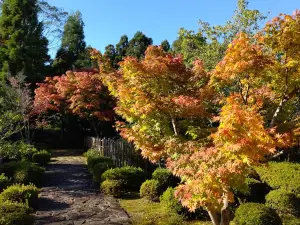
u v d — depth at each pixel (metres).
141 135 6.14
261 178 9.06
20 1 24.06
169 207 7.82
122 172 10.47
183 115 5.76
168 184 9.41
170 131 6.08
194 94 5.88
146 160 11.95
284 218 7.04
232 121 4.01
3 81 19.70
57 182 11.72
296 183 8.36
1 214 6.33
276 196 7.71
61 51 30.42
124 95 6.07
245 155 3.97
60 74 28.25
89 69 22.39
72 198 9.48
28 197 8.15
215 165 4.28
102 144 16.12
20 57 22.91
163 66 5.80
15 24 23.73
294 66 5.00
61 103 20.05
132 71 5.95
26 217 6.48
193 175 4.64
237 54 4.88
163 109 5.66
